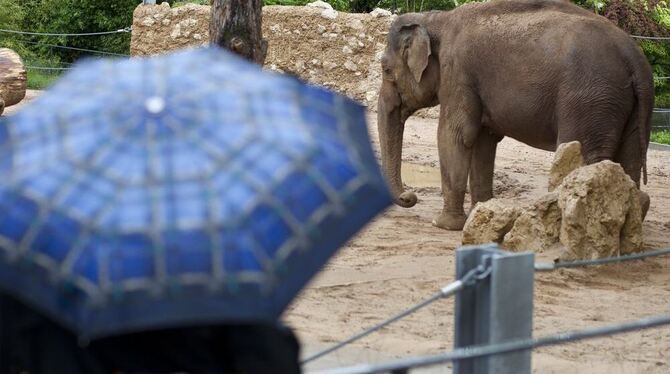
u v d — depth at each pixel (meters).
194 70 4.18
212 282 3.49
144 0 37.94
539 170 25.39
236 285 3.50
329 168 3.84
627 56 15.89
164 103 3.88
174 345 3.88
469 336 5.79
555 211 13.54
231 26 15.55
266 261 3.56
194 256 3.51
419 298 11.66
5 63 25.59
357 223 3.78
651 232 16.58
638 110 15.92
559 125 16.02
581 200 13.10
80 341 3.45
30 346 3.91
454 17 18.05
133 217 3.57
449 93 17.84
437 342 9.75
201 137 3.79
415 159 26.69
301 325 10.24
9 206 3.65
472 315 5.77
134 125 3.81
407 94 18.94
